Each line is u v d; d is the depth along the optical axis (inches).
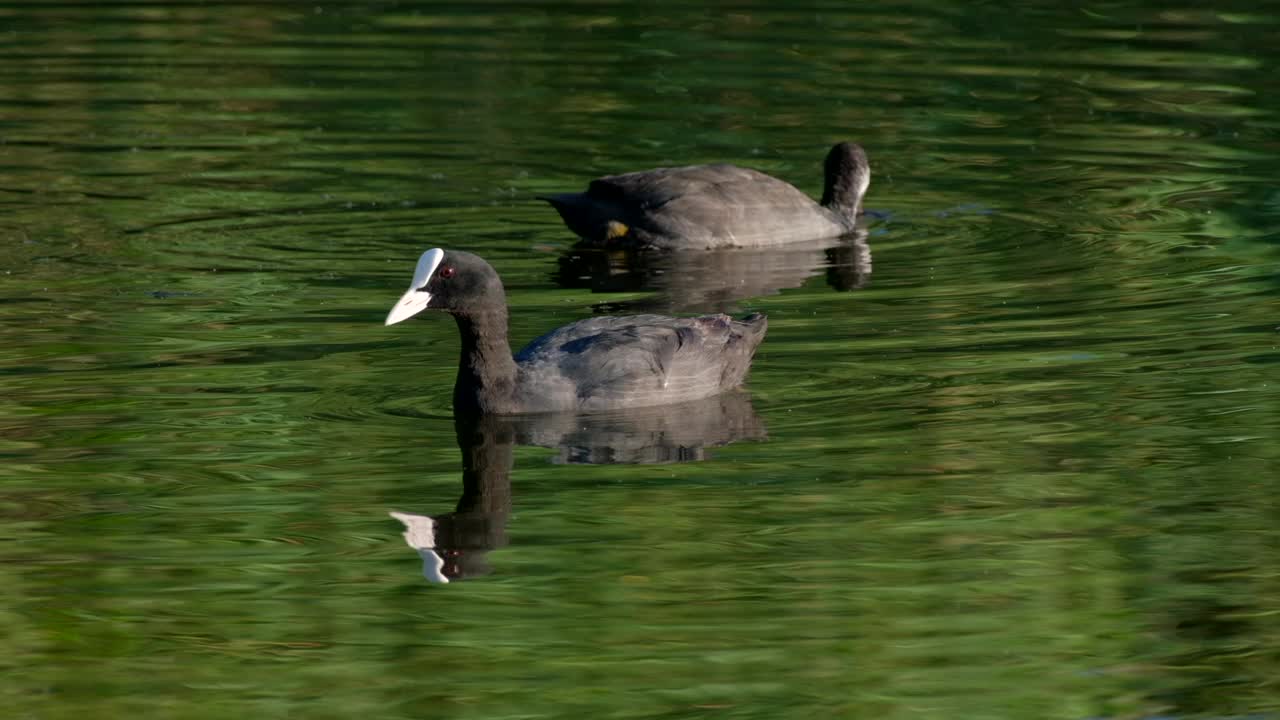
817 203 861.8
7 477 529.7
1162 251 789.9
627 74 1103.6
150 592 457.1
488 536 492.7
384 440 568.1
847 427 577.6
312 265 774.5
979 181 917.8
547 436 573.3
